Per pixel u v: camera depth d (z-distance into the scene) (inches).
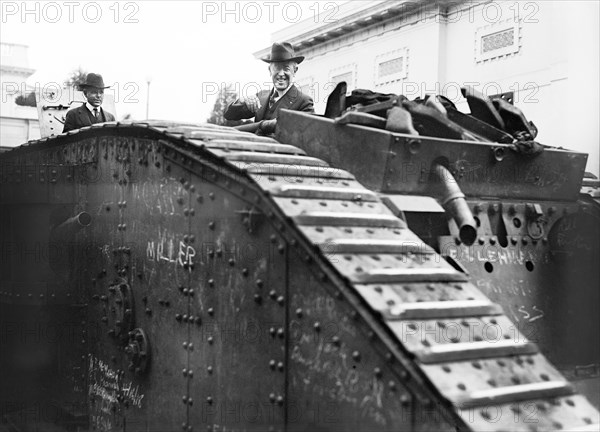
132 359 222.1
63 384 276.7
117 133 238.1
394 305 142.6
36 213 291.6
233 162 177.2
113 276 241.1
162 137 208.2
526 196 220.4
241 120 317.4
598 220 232.1
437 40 842.2
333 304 151.3
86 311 259.3
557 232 220.7
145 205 221.1
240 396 179.6
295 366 162.2
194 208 197.0
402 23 901.2
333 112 224.7
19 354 291.9
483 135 224.5
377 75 941.8
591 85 609.0
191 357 199.0
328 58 1026.1
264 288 171.5
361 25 957.2
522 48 735.7
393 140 187.3
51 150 283.3
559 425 133.8
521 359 145.6
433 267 159.0
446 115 215.9
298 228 155.3
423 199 189.8
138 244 225.1
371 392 143.3
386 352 138.5
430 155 195.8
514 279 204.7
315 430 157.1
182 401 202.4
